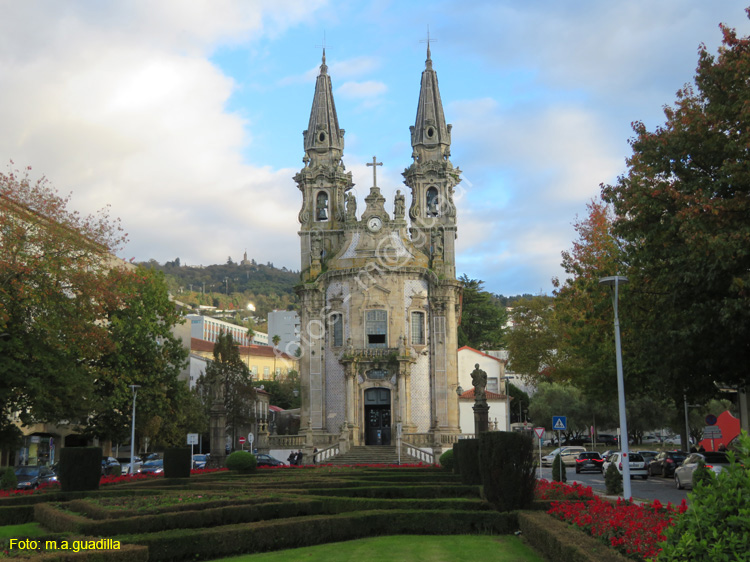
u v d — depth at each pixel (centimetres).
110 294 4616
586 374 5241
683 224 3053
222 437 5856
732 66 3169
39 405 4266
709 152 3247
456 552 1980
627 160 3578
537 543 1970
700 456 4034
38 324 4172
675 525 959
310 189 7856
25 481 4603
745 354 3225
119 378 5847
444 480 3744
